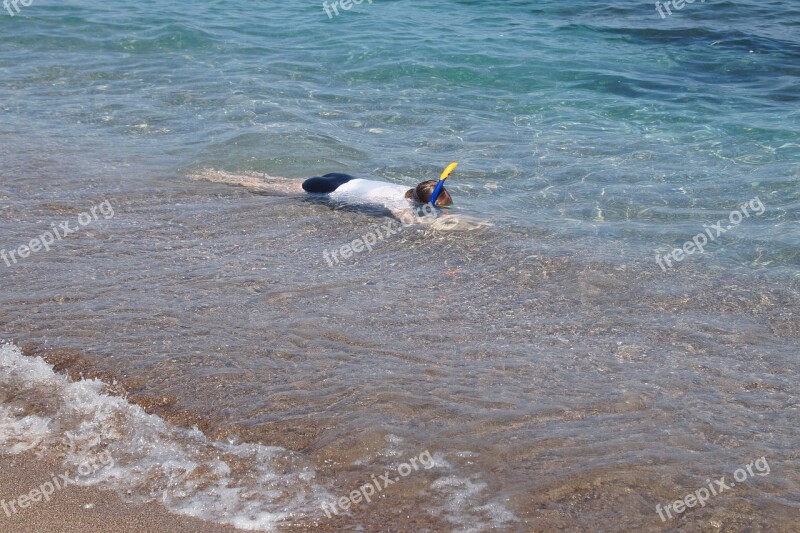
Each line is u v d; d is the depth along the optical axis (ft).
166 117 39.58
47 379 19.60
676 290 24.32
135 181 32.37
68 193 30.94
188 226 28.68
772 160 34.47
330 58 49.67
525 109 41.88
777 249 26.84
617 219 29.45
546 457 16.84
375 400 18.71
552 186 32.42
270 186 32.30
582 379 19.74
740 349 21.21
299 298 23.72
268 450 17.15
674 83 45.65
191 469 16.62
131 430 17.87
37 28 52.80
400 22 58.70
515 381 19.61
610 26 57.88
